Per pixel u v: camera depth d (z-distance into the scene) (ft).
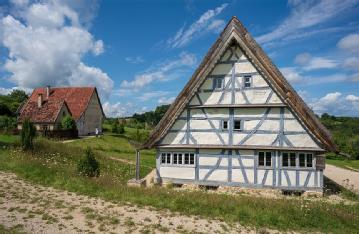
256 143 56.85
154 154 108.47
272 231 33.27
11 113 178.40
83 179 47.42
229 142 58.03
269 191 56.24
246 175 57.31
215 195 45.29
